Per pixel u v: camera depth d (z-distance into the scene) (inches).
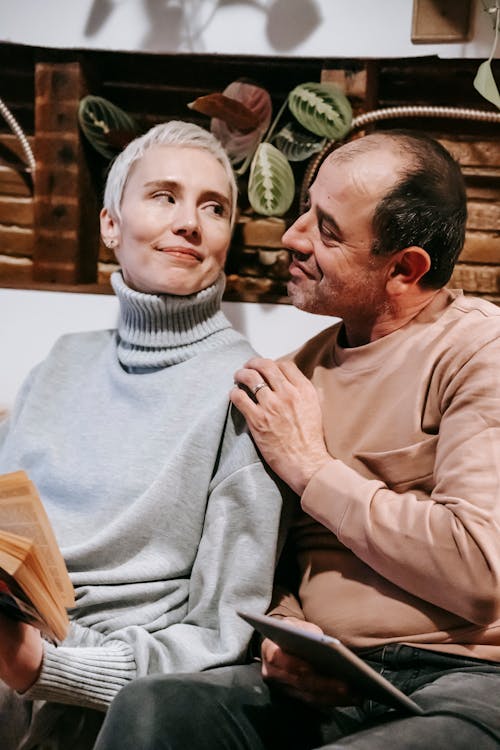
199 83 81.7
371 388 56.9
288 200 74.2
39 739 57.2
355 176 55.7
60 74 79.7
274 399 56.3
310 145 75.4
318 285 58.0
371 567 53.6
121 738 47.9
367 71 74.7
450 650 52.1
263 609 56.7
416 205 55.2
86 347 69.2
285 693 53.2
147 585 58.4
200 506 59.7
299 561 59.0
